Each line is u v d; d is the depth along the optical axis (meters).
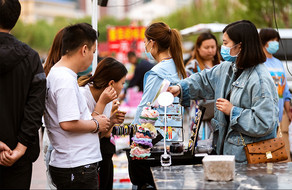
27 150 3.75
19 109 3.68
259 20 23.52
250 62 4.34
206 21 39.41
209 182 3.72
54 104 3.81
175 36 5.12
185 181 3.75
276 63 7.15
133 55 13.41
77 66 3.93
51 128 3.87
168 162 4.36
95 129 3.90
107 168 5.14
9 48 3.62
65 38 3.90
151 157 4.54
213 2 37.03
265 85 4.25
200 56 7.18
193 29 15.24
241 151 4.40
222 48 4.49
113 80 4.42
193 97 4.86
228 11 32.44
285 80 7.20
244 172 4.02
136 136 4.45
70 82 3.77
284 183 3.67
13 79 3.65
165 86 4.67
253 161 4.34
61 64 3.92
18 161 3.73
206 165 3.76
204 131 6.32
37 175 8.34
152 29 5.14
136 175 4.56
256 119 4.21
